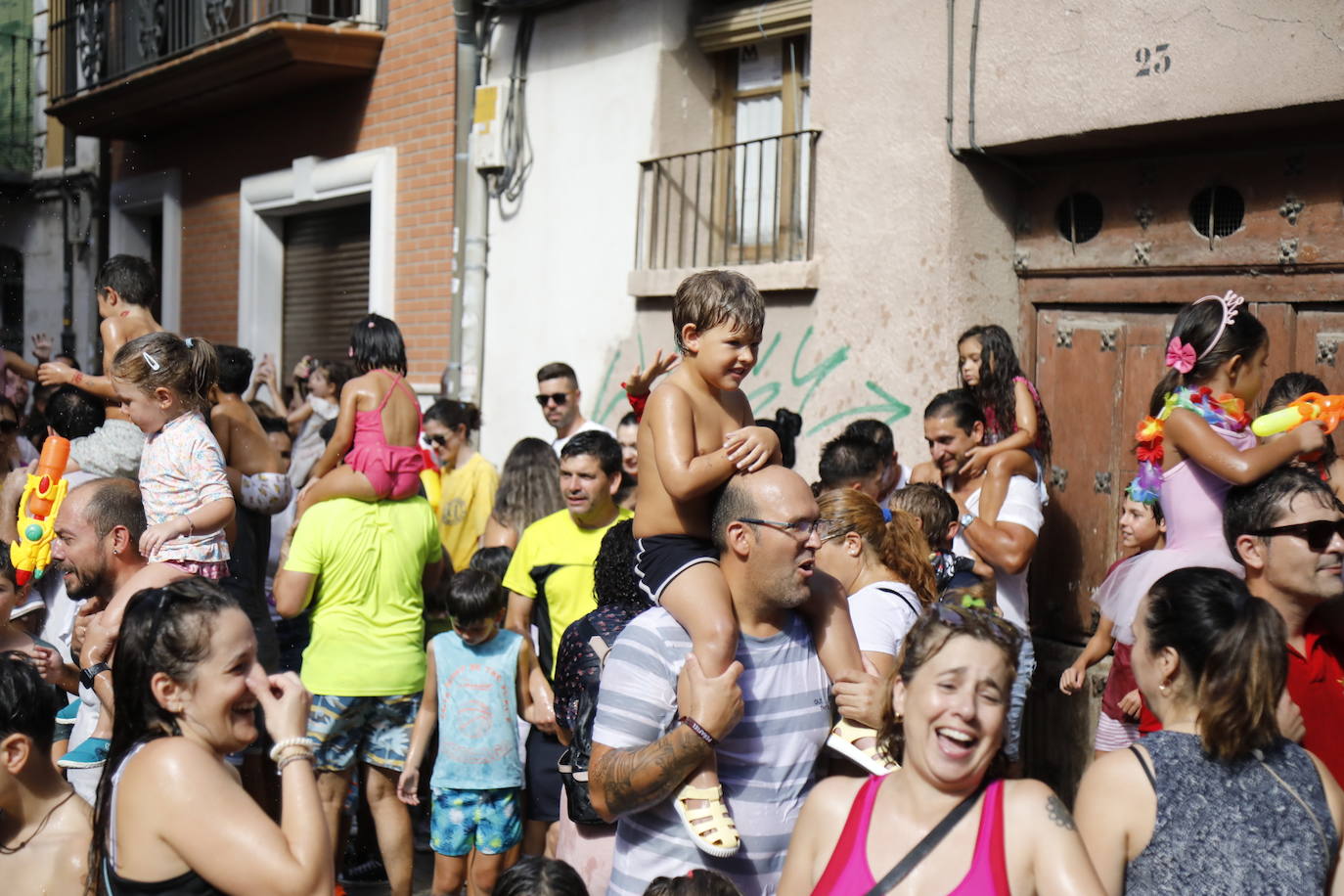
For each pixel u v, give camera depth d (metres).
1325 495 3.33
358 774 6.04
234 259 11.56
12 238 14.79
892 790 2.52
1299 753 2.66
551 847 4.73
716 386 3.14
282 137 10.85
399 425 5.55
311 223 11.06
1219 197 5.37
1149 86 5.16
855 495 3.86
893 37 6.15
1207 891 2.53
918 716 2.44
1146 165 5.59
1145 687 2.76
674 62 7.54
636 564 3.18
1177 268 5.48
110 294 5.52
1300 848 2.54
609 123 7.87
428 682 5.16
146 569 3.90
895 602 3.64
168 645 2.58
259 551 6.06
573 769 3.58
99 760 3.69
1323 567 3.27
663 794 2.87
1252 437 3.77
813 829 2.59
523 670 5.06
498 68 8.70
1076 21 5.41
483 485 7.29
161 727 2.62
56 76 13.74
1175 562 3.75
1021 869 2.36
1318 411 3.67
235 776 2.66
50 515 4.19
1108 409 5.78
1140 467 4.05
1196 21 5.00
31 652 4.03
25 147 14.47
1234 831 2.55
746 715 3.00
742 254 7.30
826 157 6.51
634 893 3.02
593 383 8.01
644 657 3.03
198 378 4.54
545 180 8.38
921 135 6.04
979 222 6.01
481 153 8.70
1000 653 2.43
